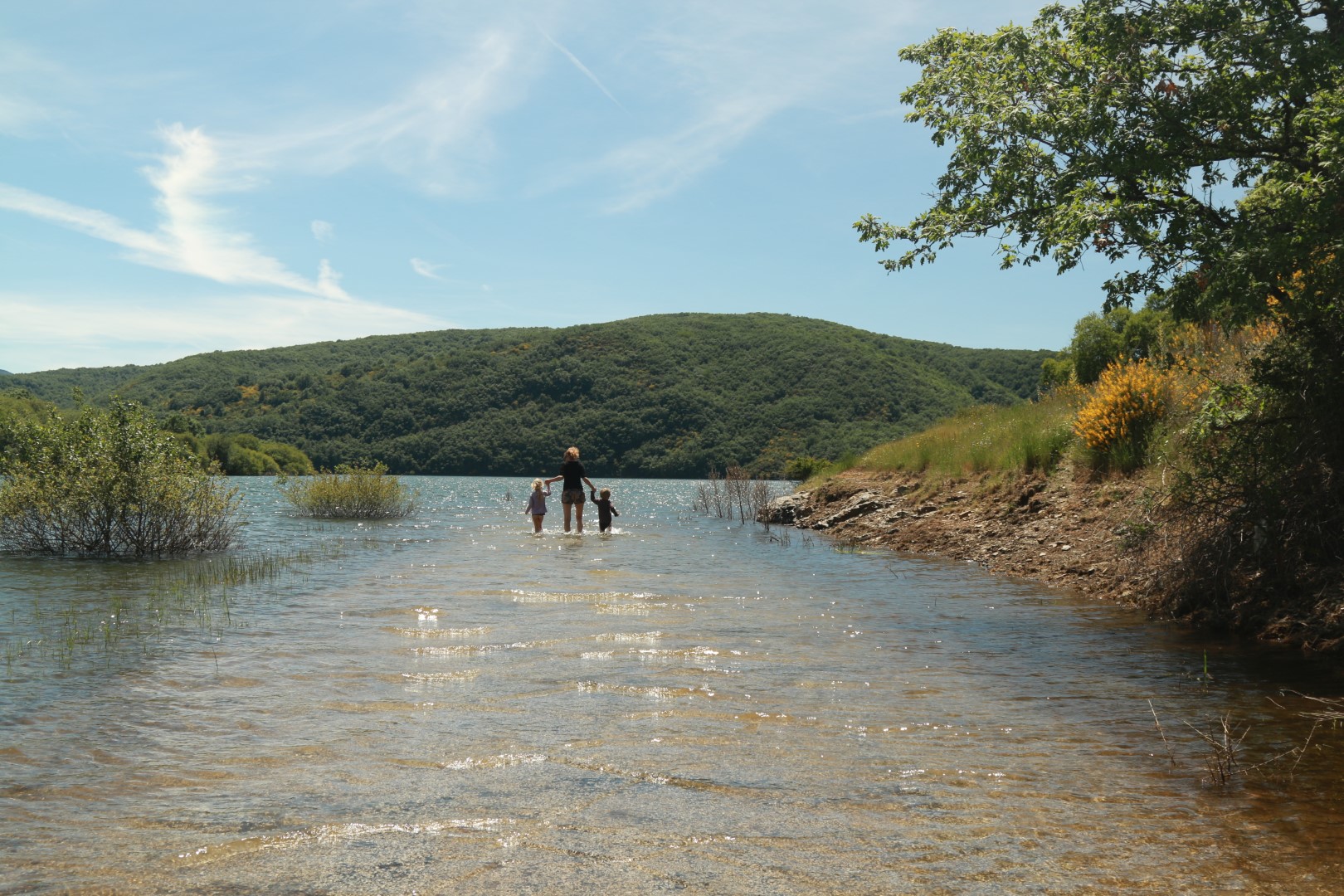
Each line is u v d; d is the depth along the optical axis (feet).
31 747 15.67
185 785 13.82
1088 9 32.12
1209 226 30.01
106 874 10.73
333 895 10.21
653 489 259.19
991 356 527.81
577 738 16.29
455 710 18.13
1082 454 49.49
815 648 24.40
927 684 20.45
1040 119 31.58
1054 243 30.91
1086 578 36.09
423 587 36.55
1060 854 11.35
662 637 25.84
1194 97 30.07
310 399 533.55
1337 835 11.84
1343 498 26.27
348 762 14.89
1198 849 11.46
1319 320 27.61
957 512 55.67
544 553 51.90
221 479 53.83
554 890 10.34
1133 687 20.07
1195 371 46.01
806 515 76.69
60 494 48.80
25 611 30.37
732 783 13.99
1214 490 29.53
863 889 10.39
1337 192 25.27
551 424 489.67
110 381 637.30
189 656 23.18
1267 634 25.34
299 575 40.52
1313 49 28.07
